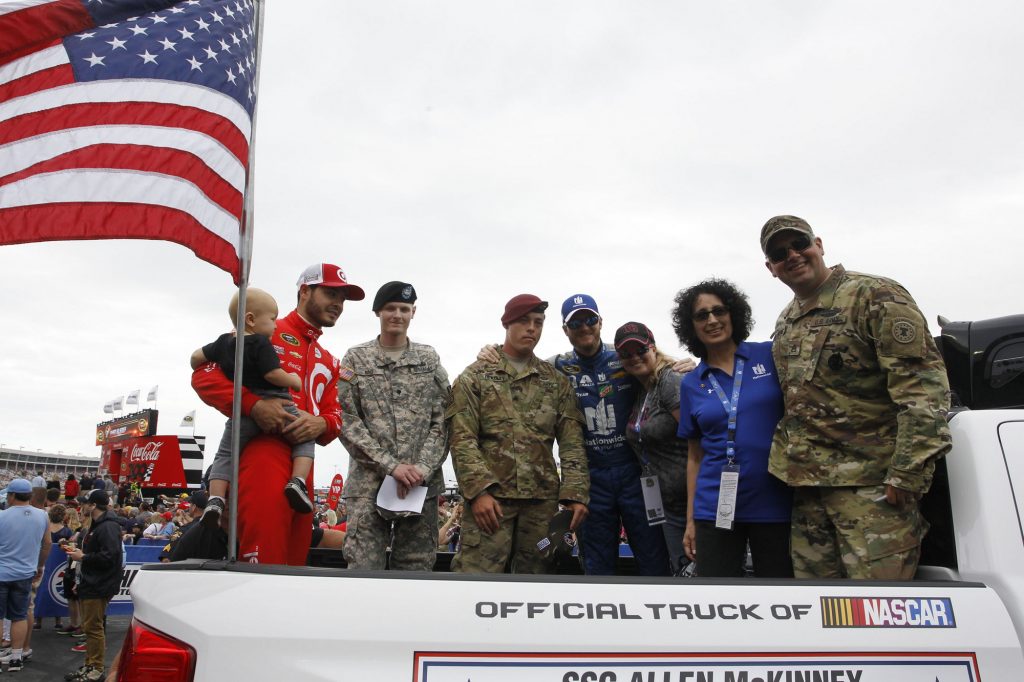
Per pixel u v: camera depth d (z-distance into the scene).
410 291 3.97
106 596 7.83
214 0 2.76
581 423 4.13
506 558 3.76
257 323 3.23
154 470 32.34
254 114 2.74
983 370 3.25
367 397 3.82
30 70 2.53
